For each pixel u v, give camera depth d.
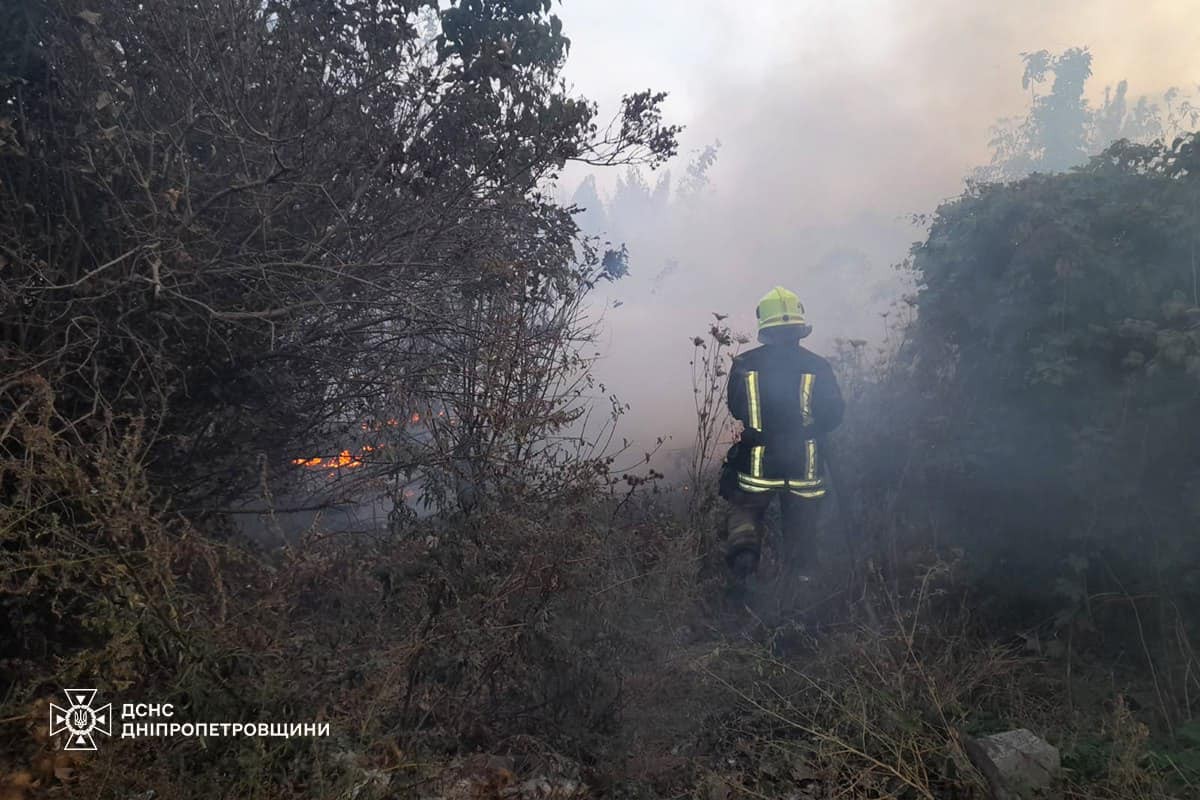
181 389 3.12
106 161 2.87
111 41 2.91
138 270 2.91
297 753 2.13
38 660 2.65
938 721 2.85
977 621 3.54
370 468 3.51
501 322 3.18
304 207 3.37
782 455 3.95
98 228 3.03
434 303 3.40
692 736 2.87
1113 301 3.29
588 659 2.63
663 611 3.01
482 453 2.96
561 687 2.68
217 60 3.08
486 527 2.72
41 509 2.44
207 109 3.02
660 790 2.67
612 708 2.70
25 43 2.81
